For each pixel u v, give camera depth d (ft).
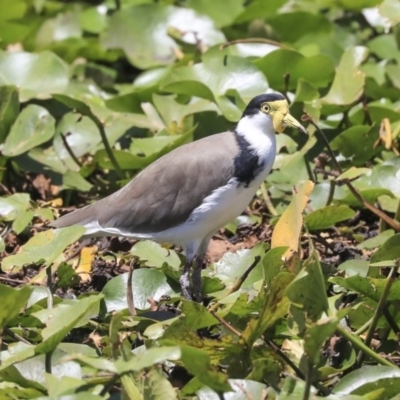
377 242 39.34
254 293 34.45
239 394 28.91
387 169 42.68
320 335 27.32
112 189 45.60
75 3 64.39
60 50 58.95
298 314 28.94
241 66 48.26
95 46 59.16
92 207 39.17
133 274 36.50
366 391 29.63
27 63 50.57
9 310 29.12
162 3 61.41
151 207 38.24
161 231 38.52
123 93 51.49
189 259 38.27
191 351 26.68
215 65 48.42
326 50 57.52
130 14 57.82
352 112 48.03
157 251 38.63
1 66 50.42
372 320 32.14
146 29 57.62
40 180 46.70
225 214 38.52
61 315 29.58
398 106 48.80
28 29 59.82
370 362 32.71
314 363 27.81
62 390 27.45
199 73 48.39
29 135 46.11
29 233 41.81
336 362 32.17
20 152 45.47
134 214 38.40
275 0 58.08
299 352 31.91
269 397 29.25
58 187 46.44
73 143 48.01
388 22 45.27
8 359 29.35
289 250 33.76
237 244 42.63
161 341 28.99
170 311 35.42
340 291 35.63
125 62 60.39
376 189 40.93
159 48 57.00
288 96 50.62
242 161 38.14
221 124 47.37
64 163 47.44
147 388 28.30
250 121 38.91
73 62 59.57
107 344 32.17
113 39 57.16
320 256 40.68
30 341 33.27
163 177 38.27
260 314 29.48
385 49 56.80
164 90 45.91
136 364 26.00
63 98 43.88
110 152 45.01
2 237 39.09
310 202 42.80
